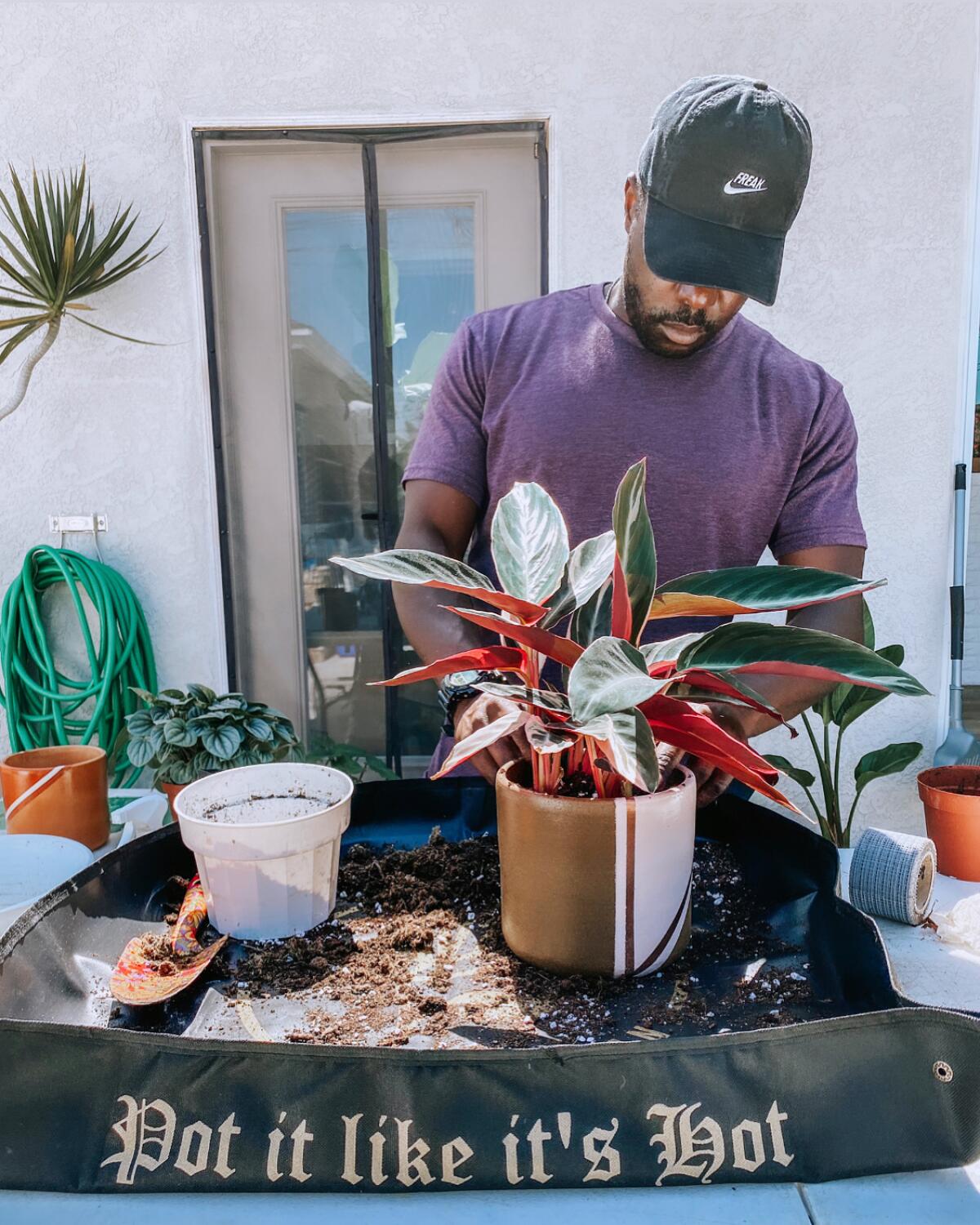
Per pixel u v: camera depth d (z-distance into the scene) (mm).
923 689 590
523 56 2088
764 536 1187
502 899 769
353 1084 560
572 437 1140
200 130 2160
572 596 707
